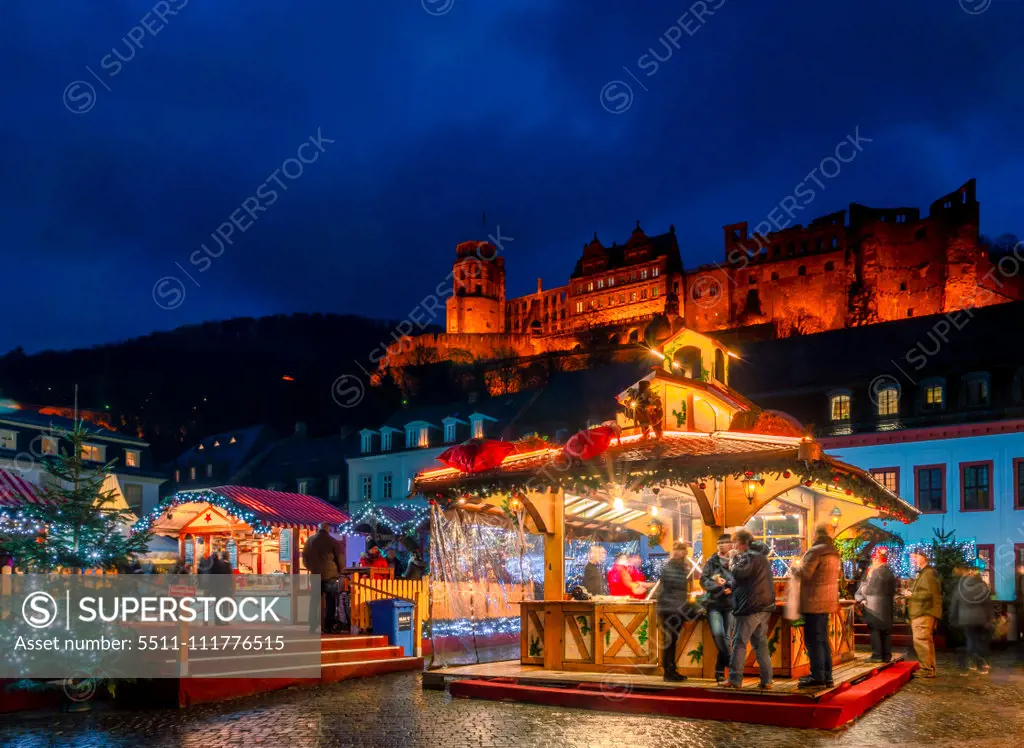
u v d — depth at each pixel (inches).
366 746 372.8
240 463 2532.0
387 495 2010.3
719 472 447.5
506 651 759.1
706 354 558.9
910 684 535.2
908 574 1143.6
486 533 804.0
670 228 4254.4
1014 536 1179.3
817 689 423.5
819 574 434.3
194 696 495.8
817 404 1429.6
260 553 1000.9
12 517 576.4
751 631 426.6
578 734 387.5
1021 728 395.9
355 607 672.4
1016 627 823.1
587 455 489.4
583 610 502.6
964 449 1235.2
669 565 461.7
